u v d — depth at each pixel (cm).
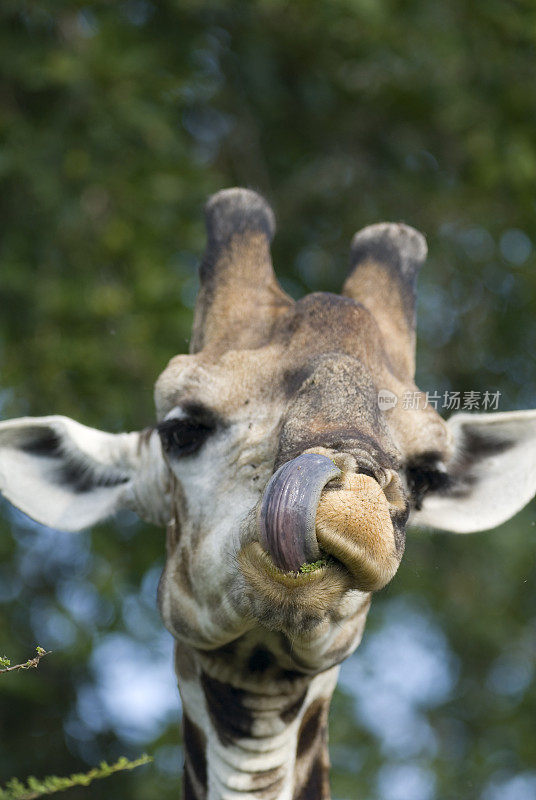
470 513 1203
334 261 2695
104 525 2514
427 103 2645
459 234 2736
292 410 961
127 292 2417
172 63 2506
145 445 1234
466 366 2661
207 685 1121
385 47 2578
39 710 2586
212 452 1048
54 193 2375
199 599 1047
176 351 2425
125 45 2427
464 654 2858
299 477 846
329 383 966
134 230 2441
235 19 2589
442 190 2702
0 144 2389
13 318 2452
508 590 2736
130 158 2438
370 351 1044
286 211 2675
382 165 2744
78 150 2395
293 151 2730
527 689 2862
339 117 2717
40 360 2400
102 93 2402
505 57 2589
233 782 1105
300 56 2655
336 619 987
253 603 923
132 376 2419
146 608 2542
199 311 1184
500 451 1216
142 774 2489
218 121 2688
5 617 2486
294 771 1138
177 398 1075
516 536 2573
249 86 2639
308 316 1062
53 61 2375
